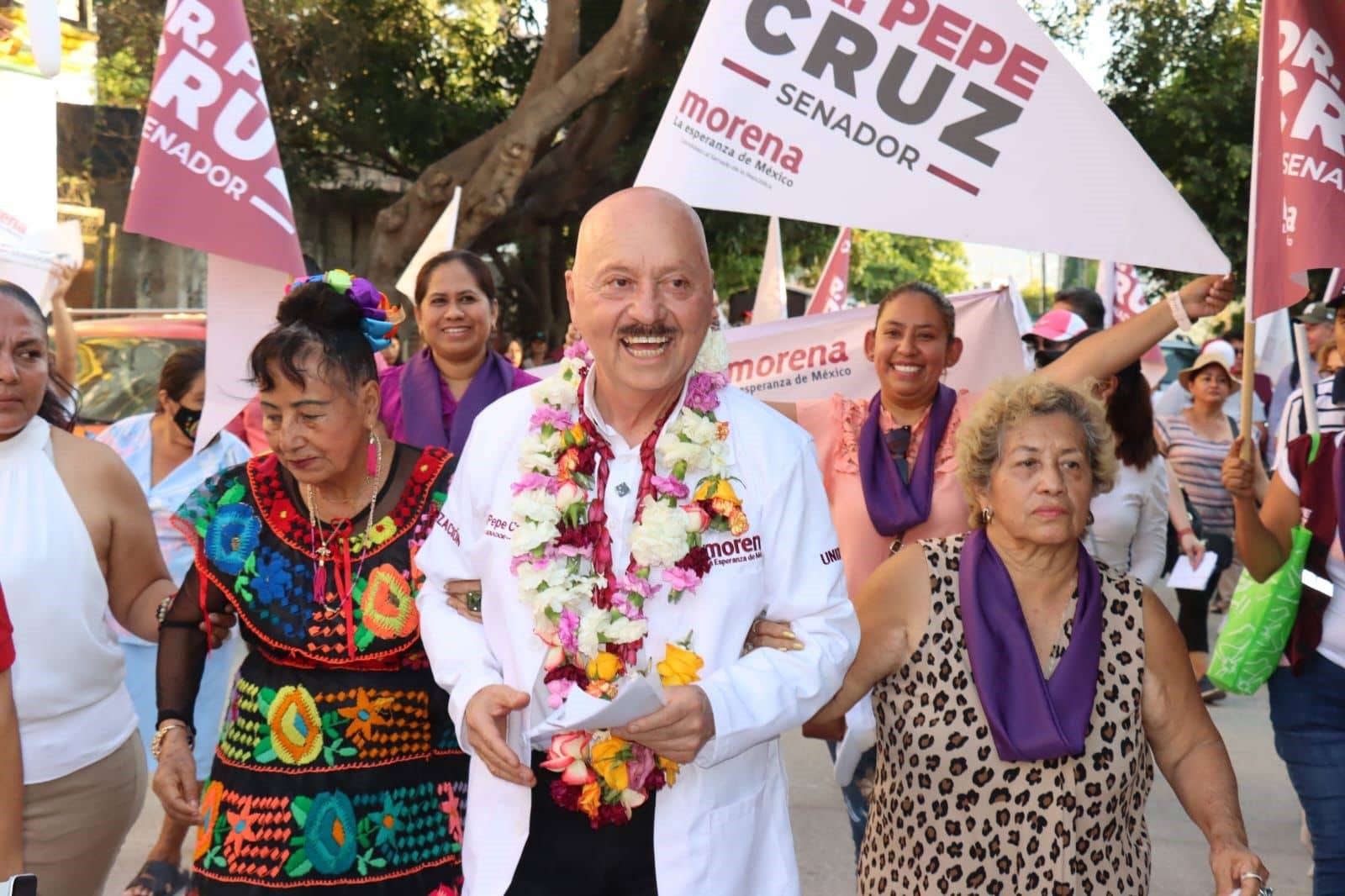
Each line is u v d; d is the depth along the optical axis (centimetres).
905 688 322
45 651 346
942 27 448
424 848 334
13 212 884
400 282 775
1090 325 794
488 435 302
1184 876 593
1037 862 310
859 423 477
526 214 1933
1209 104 2175
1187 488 893
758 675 271
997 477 320
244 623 331
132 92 2088
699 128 457
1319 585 424
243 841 324
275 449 322
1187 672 323
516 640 287
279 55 2006
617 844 286
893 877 325
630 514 287
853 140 453
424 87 2164
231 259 530
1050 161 445
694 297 279
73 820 355
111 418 1039
